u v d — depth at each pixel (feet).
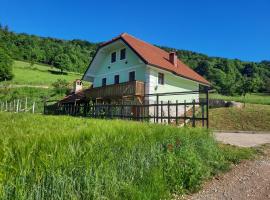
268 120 68.64
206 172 20.51
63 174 10.37
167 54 107.24
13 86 165.48
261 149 31.81
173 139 19.89
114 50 97.09
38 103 130.72
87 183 11.39
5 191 8.43
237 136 46.29
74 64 302.86
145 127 19.15
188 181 17.97
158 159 17.37
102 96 84.58
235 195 17.40
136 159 15.64
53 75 243.19
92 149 12.14
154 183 15.23
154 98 81.51
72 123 17.87
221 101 98.53
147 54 85.66
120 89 78.89
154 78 83.10
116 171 13.56
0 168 8.30
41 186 9.61
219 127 67.62
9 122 17.42
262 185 19.45
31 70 246.68
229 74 271.90
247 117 72.64
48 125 15.94
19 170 8.86
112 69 97.40
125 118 58.70
